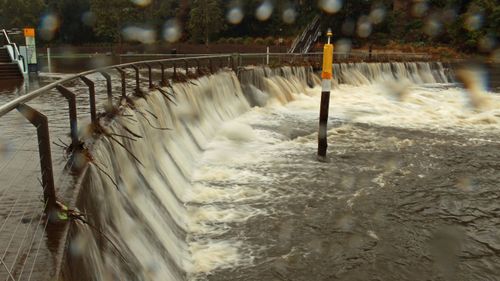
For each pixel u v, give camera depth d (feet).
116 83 63.98
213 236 31.96
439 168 50.06
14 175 23.49
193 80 60.90
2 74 72.23
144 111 39.78
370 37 176.45
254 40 194.80
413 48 175.32
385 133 66.28
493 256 31.55
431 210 38.70
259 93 80.84
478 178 47.16
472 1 184.75
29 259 15.53
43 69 97.66
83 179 21.84
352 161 51.26
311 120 71.82
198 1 194.49
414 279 28.55
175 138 45.73
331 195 40.68
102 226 22.21
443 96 105.91
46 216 18.37
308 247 31.37
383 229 34.71
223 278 27.30
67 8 208.95
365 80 115.55
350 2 165.68
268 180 43.52
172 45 196.65
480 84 124.88
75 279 16.48
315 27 169.99
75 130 25.13
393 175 46.91
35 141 30.45
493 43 175.94
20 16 194.49
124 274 20.89
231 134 58.80
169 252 27.53
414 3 198.39
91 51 189.88
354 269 29.25
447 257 31.14
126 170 30.35
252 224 34.12
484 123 76.89
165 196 34.01
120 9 182.19
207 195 38.75
